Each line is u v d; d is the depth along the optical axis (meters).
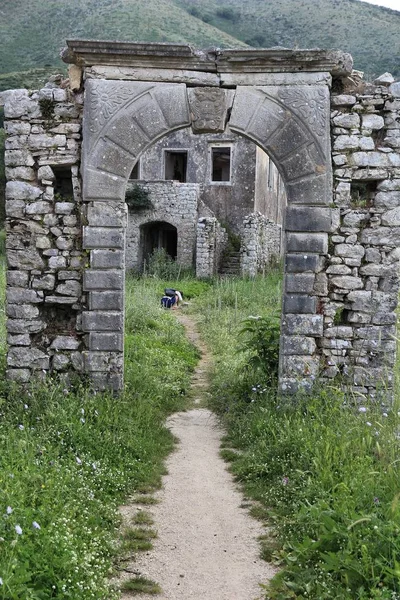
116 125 7.90
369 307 8.01
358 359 8.04
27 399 7.73
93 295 8.00
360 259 8.02
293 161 7.96
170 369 10.54
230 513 5.77
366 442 6.06
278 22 71.94
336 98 7.98
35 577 3.84
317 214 7.97
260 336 9.03
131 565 4.77
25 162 7.98
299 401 7.66
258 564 4.84
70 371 8.11
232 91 8.01
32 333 8.08
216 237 26.08
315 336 8.05
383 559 4.07
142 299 15.99
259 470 6.47
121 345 8.05
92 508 5.25
